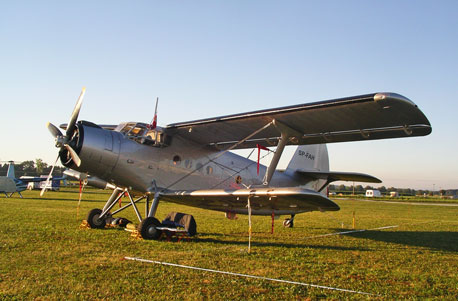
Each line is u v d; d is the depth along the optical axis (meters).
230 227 12.09
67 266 5.35
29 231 9.00
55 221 11.53
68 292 4.11
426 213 24.17
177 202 10.36
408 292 4.66
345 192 102.88
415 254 7.73
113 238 8.32
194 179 10.34
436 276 5.64
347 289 4.68
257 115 8.52
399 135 8.48
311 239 9.75
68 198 29.56
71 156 8.69
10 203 20.72
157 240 8.30
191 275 5.04
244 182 11.81
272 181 12.77
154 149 9.52
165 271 5.23
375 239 10.11
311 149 14.48
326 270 5.80
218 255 6.64
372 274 5.62
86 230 9.63
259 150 9.46
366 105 7.14
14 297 3.90
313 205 8.64
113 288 4.30
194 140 10.44
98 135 8.72
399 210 27.48
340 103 7.28
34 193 38.94
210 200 9.32
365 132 8.67
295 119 8.48
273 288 4.57
